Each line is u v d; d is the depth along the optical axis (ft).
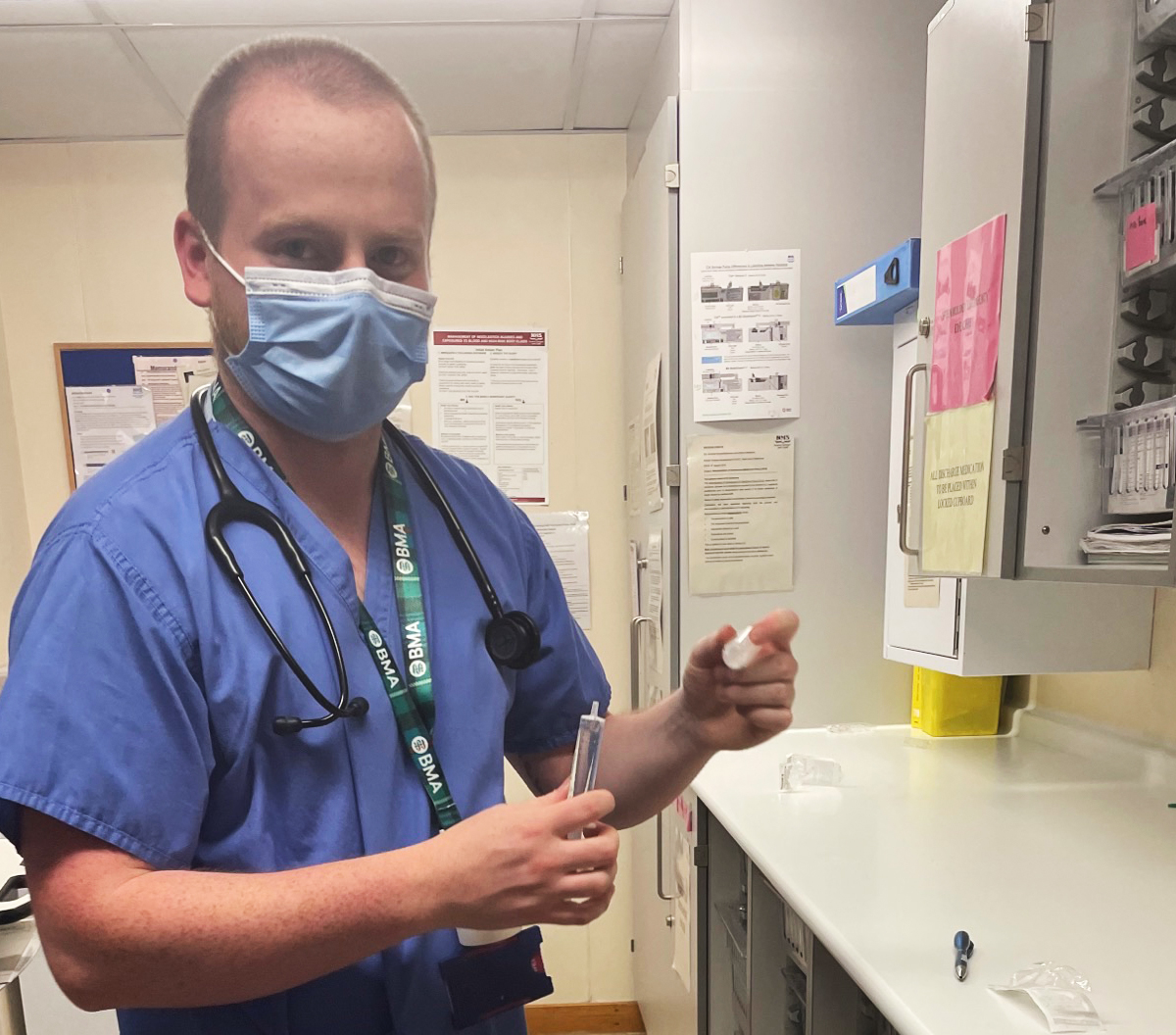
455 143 6.99
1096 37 3.07
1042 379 3.14
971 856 3.22
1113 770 4.33
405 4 5.26
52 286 6.75
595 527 7.20
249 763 2.05
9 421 6.70
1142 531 2.88
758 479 5.10
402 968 2.19
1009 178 3.18
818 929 2.69
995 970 2.39
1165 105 3.12
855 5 5.05
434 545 2.60
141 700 1.87
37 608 1.90
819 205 5.03
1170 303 3.12
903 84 5.07
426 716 2.35
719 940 4.64
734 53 5.06
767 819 3.65
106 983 1.72
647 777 2.63
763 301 5.04
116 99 6.17
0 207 6.71
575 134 7.02
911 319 4.50
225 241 2.24
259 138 2.16
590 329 7.09
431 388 7.00
